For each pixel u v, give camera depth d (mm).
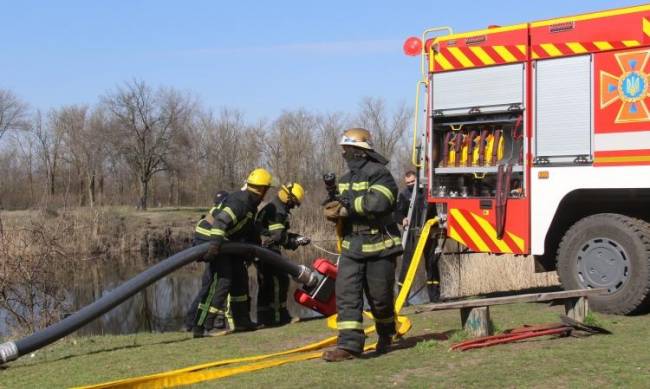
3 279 9547
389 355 5094
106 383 4617
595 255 6746
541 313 6758
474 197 7508
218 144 47406
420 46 7922
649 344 5121
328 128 35250
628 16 6578
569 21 6906
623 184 6559
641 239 6473
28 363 5816
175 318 12664
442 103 7715
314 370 4699
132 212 33812
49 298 10047
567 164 6867
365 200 4801
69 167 41531
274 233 7551
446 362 4762
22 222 13812
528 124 7086
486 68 7406
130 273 20016
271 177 7238
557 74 6961
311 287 7602
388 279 5031
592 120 6738
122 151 45562
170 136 47188
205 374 4742
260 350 5832
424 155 7871
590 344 5148
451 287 11273
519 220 7133
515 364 4602
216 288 6969
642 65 6480
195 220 34031
